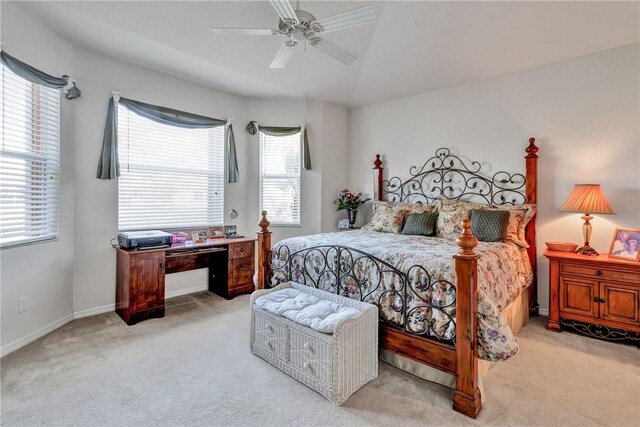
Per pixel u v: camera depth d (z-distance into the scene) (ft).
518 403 6.07
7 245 7.98
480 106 12.25
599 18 8.66
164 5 8.29
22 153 8.47
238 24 9.07
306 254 8.83
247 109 15.12
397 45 10.87
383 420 5.63
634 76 9.38
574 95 10.32
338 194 15.65
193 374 7.07
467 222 5.80
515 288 8.41
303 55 11.22
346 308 6.95
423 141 13.74
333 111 15.47
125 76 11.27
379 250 7.80
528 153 10.93
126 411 5.82
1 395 6.22
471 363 5.71
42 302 9.05
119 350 8.16
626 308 8.40
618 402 6.11
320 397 6.27
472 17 9.31
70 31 9.25
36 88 8.89
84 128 10.39
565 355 7.95
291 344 6.95
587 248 9.33
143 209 12.03
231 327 9.74
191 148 13.38
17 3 7.93
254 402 6.11
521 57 10.54
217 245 12.02
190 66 11.62
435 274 6.43
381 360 7.67
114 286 11.09
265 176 15.46
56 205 9.57
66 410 5.82
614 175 9.70
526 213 10.37
